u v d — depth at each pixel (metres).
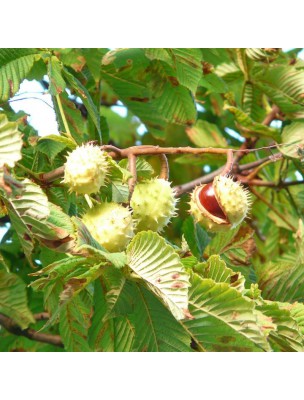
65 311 1.04
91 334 0.98
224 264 0.93
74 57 1.19
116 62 1.24
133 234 0.94
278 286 1.09
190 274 0.88
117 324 0.97
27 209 0.89
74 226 0.90
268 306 0.94
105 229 0.93
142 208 0.99
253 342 0.88
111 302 0.92
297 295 1.09
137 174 1.01
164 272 0.86
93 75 1.23
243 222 1.11
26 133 1.10
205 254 1.11
